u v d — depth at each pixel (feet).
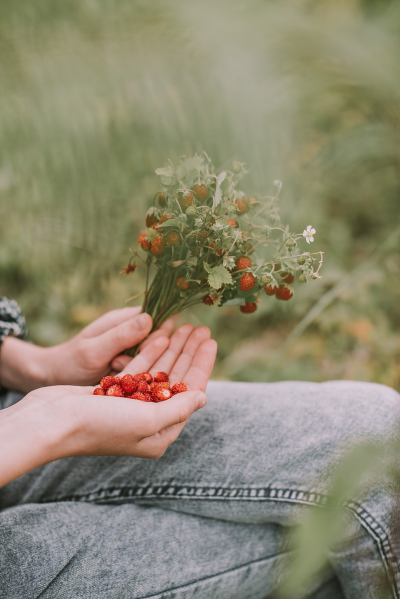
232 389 2.86
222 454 2.63
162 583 2.49
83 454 2.38
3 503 2.82
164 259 2.71
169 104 4.94
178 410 2.39
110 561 2.46
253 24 4.76
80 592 2.40
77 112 5.00
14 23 5.29
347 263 5.57
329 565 2.72
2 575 2.35
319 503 2.50
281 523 2.59
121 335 2.81
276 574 2.64
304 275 2.57
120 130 5.00
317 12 5.59
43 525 2.48
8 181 5.17
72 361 2.93
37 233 5.23
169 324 2.95
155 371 2.78
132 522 2.56
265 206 2.74
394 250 5.18
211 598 2.56
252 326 5.19
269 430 2.64
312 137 5.36
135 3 5.20
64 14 5.36
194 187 2.61
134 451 2.42
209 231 2.55
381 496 2.46
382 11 5.15
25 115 5.01
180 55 5.08
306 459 2.56
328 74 4.84
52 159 5.08
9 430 2.25
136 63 5.08
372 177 5.85
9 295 5.42
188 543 2.57
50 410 2.33
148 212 2.72
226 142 4.86
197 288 2.73
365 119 5.32
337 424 2.58
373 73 4.62
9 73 5.18
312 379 4.50
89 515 2.57
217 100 4.90
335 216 5.93
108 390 2.54
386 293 5.01
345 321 4.84
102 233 5.25
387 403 2.62
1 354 3.06
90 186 5.15
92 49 5.24
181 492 2.61
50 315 5.31
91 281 5.33
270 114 4.93
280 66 4.91
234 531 2.64
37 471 2.80
